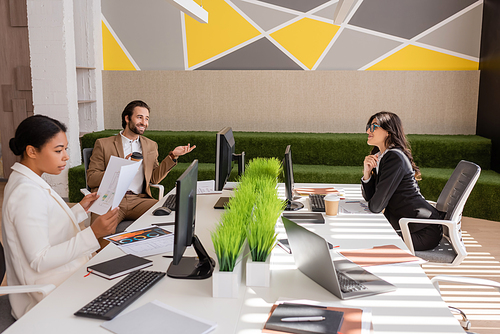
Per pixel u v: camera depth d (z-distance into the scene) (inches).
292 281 57.3
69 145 189.6
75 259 68.7
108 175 82.8
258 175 94.2
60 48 183.2
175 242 51.6
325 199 90.4
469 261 127.3
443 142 191.5
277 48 213.2
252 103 215.2
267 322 45.5
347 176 181.5
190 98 217.6
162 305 49.4
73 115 192.2
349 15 206.8
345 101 210.2
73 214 71.0
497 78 183.6
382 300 51.7
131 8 217.0
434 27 203.9
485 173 180.7
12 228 61.9
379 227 82.5
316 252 53.5
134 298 50.5
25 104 212.5
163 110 219.8
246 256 62.6
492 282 58.0
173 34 217.0
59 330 44.0
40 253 60.2
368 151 195.3
